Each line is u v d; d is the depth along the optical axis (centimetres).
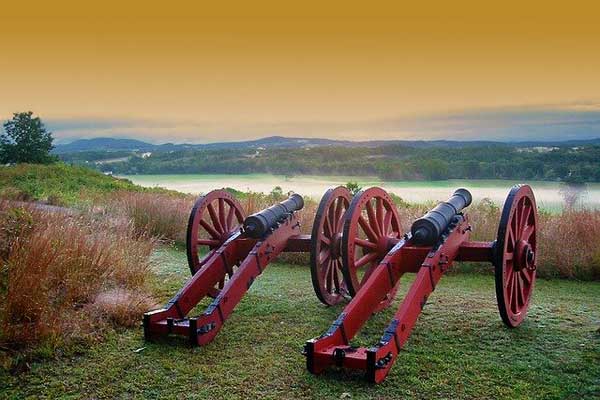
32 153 3403
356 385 413
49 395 400
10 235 569
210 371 440
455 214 557
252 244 599
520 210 543
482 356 467
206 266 569
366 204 589
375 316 595
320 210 586
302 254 880
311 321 568
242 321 566
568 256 783
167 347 487
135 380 424
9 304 467
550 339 509
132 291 600
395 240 603
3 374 424
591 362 452
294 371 439
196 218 614
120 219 890
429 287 491
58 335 475
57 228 631
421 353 475
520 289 560
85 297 557
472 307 619
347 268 550
